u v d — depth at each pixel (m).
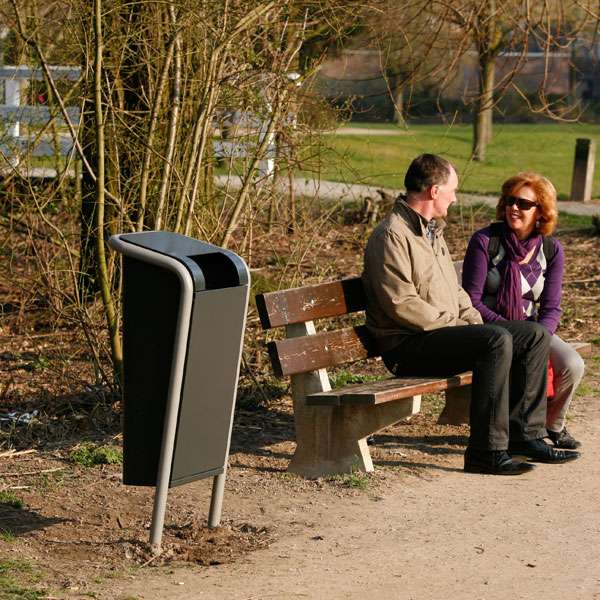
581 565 7.56
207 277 7.81
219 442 7.84
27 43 11.41
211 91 10.74
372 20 13.37
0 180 12.23
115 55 11.26
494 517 8.48
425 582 7.21
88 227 11.30
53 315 12.52
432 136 49.12
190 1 10.55
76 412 10.93
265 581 7.16
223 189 12.38
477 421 9.46
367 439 10.47
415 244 9.52
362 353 9.80
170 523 8.27
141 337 7.47
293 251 13.28
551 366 10.17
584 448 10.30
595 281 18.02
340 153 13.62
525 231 10.38
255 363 12.51
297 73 12.02
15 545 7.75
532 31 17.61
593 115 58.12
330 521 8.36
